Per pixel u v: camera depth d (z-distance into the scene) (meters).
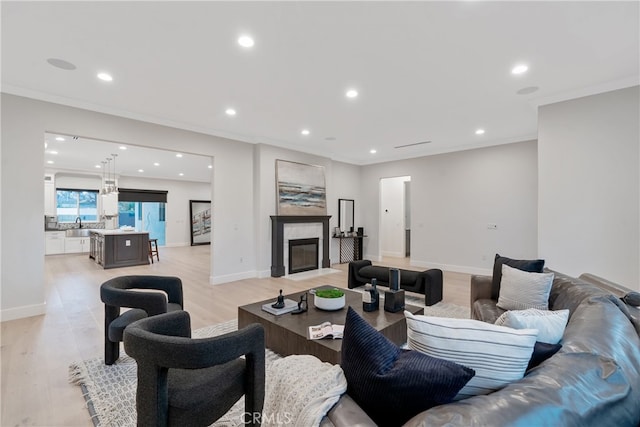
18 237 3.35
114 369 2.33
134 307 2.15
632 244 3.02
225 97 3.58
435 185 6.59
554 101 3.45
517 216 5.50
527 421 0.69
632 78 2.99
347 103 3.77
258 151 5.64
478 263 5.95
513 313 1.27
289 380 1.10
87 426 1.74
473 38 2.38
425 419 0.73
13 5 1.99
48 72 2.95
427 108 3.94
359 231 7.64
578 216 3.28
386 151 6.64
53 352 2.61
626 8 2.02
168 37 2.37
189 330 1.75
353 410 0.90
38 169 3.45
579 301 1.83
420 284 3.94
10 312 3.32
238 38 2.39
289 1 1.97
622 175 3.07
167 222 11.25
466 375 0.85
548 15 2.10
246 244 5.62
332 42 2.44
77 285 5.11
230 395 1.45
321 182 6.73
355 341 1.04
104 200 8.21
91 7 2.02
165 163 7.99
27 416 1.81
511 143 5.55
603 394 0.84
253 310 2.65
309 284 5.17
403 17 2.12
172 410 1.28
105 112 3.92
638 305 1.64
